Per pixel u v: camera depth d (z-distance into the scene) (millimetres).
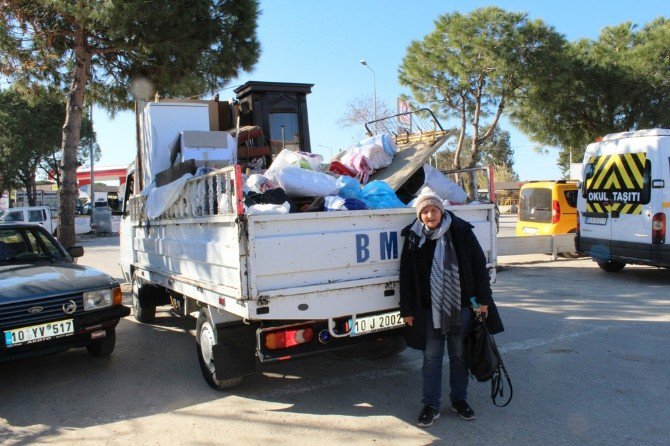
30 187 38719
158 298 7648
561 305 8117
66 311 5250
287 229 3979
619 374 5055
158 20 9680
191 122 7480
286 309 3973
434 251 4012
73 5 8906
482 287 4004
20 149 33312
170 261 5641
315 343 4258
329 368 5566
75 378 5480
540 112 22578
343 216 4191
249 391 4938
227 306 4176
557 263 12750
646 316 7285
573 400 4469
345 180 4766
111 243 25531
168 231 5723
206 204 4648
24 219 24078
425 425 4027
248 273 3812
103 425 4281
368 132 6648
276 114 11438
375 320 4371
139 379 5391
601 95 21719
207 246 4457
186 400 4762
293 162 5414
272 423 4215
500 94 21438
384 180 5453
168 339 7008
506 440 3791
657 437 3770
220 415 4402
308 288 4027
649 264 9320
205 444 3887
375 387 4969
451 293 3936
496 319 4062
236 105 9172
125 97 11969
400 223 4508
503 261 13250
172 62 11008
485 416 4211
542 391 4691
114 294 5676
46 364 5992
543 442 3744
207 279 4543
